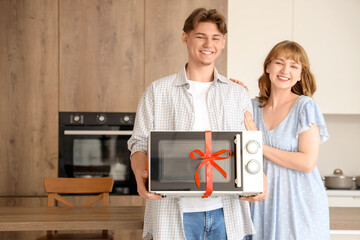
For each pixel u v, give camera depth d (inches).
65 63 121.1
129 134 121.3
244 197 59.4
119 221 70.4
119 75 121.6
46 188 96.8
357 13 129.1
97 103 121.5
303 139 69.2
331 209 85.2
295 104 70.7
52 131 121.0
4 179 120.3
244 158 54.4
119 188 121.0
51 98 120.9
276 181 69.4
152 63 122.0
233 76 129.0
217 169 54.4
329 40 129.6
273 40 129.0
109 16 121.3
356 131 146.4
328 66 129.6
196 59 61.9
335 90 130.0
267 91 75.6
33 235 119.0
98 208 84.7
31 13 120.4
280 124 70.9
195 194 55.6
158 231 60.3
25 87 120.5
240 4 128.7
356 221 72.3
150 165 54.3
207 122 62.0
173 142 54.7
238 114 63.7
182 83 62.6
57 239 87.3
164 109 63.1
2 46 120.0
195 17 60.8
